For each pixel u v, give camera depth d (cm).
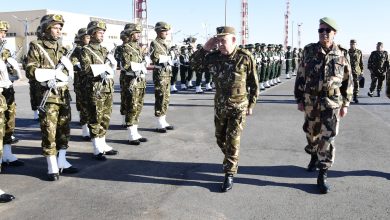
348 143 693
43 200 436
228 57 460
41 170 545
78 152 641
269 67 1769
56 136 526
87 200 436
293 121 919
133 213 401
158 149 655
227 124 471
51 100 492
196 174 525
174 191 463
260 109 1109
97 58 588
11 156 566
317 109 474
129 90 673
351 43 1226
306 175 523
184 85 1728
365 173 529
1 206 418
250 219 387
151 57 748
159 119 786
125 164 571
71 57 591
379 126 850
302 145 682
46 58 489
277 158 600
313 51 477
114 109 1105
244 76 458
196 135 760
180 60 1681
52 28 493
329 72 459
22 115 1004
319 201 434
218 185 484
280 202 431
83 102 705
